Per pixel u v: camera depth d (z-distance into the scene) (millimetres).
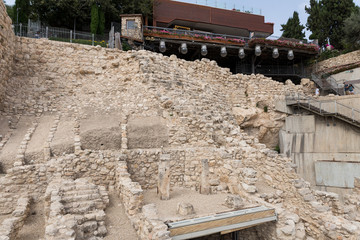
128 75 14953
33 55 14016
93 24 21141
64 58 14680
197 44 23125
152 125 12016
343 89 21688
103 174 9383
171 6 26609
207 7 28125
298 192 9414
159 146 11312
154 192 9898
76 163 9070
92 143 10375
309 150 18688
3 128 10742
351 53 24375
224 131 12875
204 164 9906
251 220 7492
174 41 22391
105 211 7836
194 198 9188
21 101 12398
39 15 22750
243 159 11281
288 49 23984
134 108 13227
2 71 11750
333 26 34312
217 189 9984
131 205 7371
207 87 17594
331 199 9758
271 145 20531
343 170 17156
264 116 19766
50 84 13695
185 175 10805
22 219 6852
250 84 20672
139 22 21562
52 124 11484
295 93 21094
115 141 10742
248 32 30641
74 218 6156
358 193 11570
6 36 12188
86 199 7211
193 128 11906
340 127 17547
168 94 13805
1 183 7961
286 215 8062
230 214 7277
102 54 15562
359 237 7312
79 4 21875
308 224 8992
